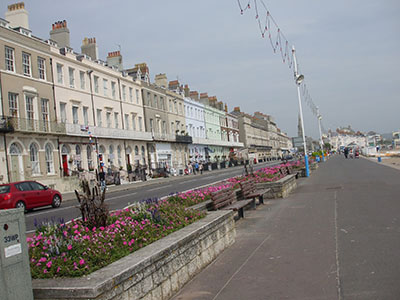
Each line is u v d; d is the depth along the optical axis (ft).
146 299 13.66
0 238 10.03
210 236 20.76
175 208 23.32
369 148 226.38
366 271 16.85
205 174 161.07
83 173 111.65
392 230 24.17
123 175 132.26
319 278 16.52
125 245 15.83
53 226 16.43
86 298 11.13
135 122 159.33
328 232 25.17
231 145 294.66
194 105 235.40
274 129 511.40
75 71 120.78
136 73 170.30
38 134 99.30
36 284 11.89
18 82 95.86
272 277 17.19
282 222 30.35
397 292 14.28
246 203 32.78
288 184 50.78
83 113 123.75
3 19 96.17
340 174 79.05
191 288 16.51
